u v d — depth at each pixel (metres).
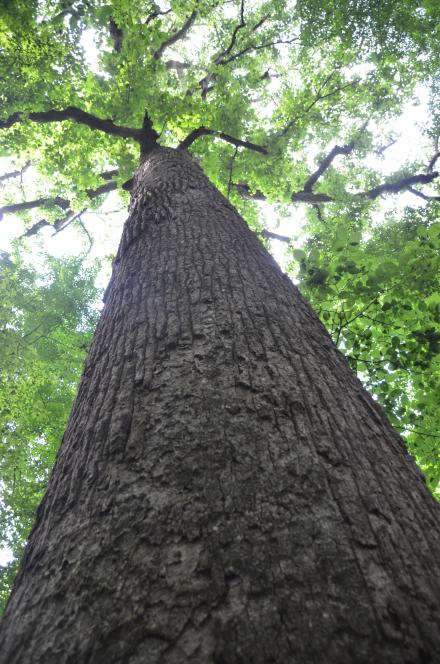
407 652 0.71
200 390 1.33
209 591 0.81
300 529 0.91
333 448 1.16
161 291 1.99
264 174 8.31
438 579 0.87
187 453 1.12
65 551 1.00
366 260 4.39
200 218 2.80
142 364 1.53
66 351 9.50
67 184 8.68
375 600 0.78
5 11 4.99
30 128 7.08
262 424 1.20
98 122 6.21
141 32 6.31
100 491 1.11
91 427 1.38
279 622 0.74
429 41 8.84
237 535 0.90
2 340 7.51
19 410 8.01
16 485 8.16
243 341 1.56
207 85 9.47
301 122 8.76
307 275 4.27
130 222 3.06
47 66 6.04
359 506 1.00
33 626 0.87
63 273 10.30
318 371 1.52
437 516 1.11
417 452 4.72
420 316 4.44
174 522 0.95
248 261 2.28
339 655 0.69
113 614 0.81
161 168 4.23
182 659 0.71
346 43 8.58
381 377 4.53
